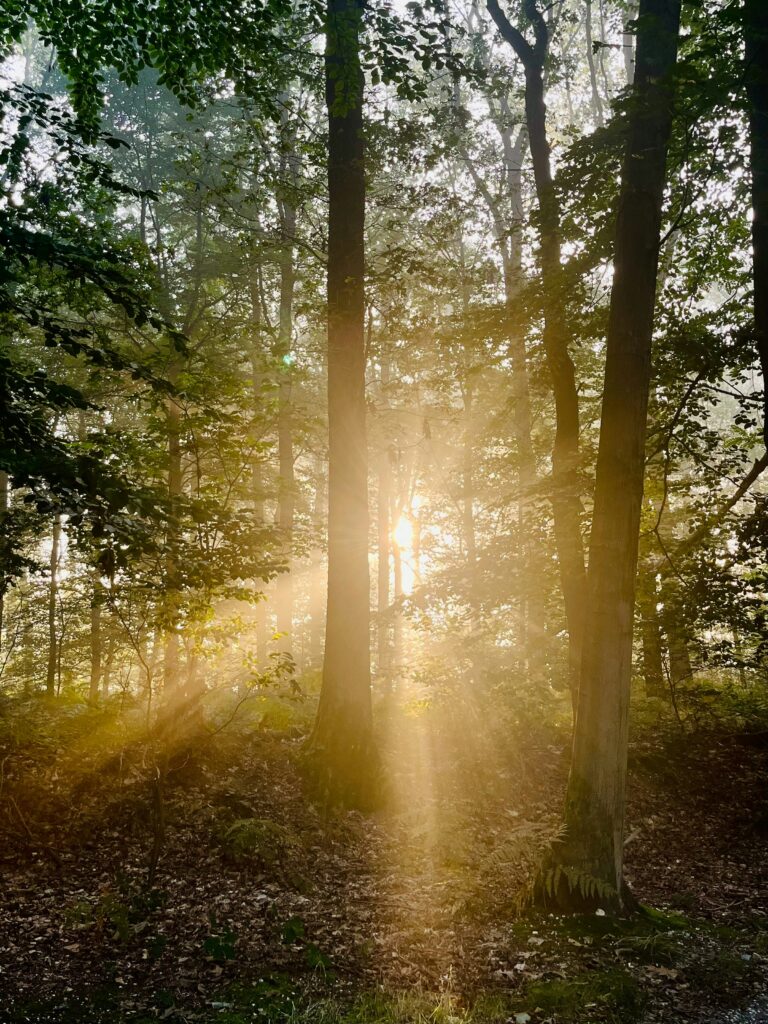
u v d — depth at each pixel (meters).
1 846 7.71
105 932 6.18
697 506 12.50
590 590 7.55
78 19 9.48
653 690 14.55
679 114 8.72
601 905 6.88
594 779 7.24
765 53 9.31
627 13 17.66
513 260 18.67
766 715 14.15
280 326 18.59
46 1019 4.84
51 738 10.39
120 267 10.78
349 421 11.55
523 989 5.49
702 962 6.00
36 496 5.84
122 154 20.36
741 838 10.09
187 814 8.88
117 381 11.78
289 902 7.03
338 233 11.74
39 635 17.28
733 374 11.34
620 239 7.99
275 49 12.08
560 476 12.20
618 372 7.73
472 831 9.59
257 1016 4.94
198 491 10.88
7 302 6.97
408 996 5.25
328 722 10.85
